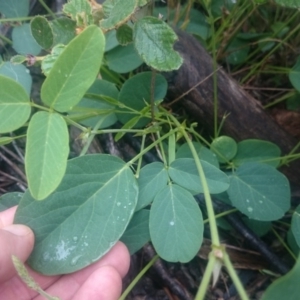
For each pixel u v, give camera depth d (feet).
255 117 0.90
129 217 0.63
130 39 0.70
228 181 0.66
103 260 0.67
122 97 0.82
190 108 0.90
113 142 0.93
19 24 0.96
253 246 0.84
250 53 1.07
